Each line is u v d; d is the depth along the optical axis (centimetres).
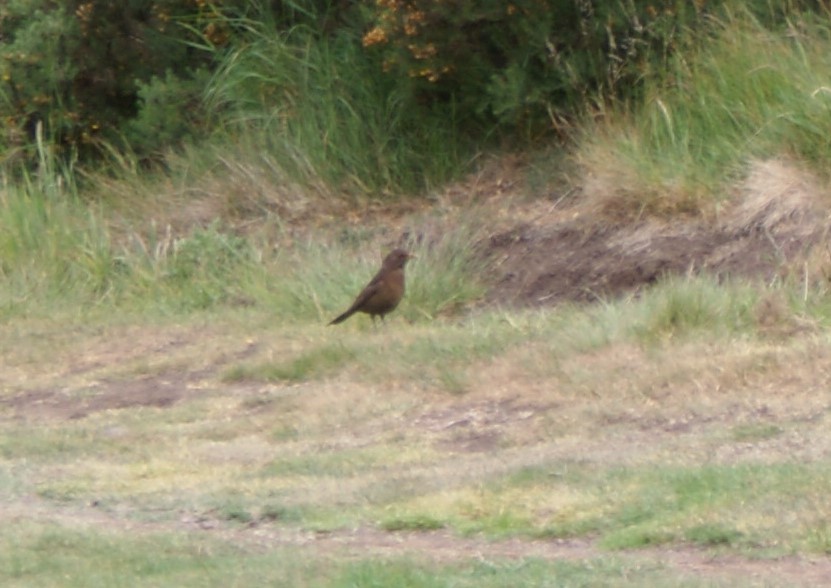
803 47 2123
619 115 2228
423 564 1125
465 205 2280
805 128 2042
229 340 1998
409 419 1602
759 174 2034
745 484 1225
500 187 2302
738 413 1461
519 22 2255
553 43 2262
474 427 1541
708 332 1708
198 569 1141
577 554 1154
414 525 1251
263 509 1320
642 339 1714
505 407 1591
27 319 2195
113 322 2155
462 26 2272
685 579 1055
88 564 1170
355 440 1548
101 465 1523
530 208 2231
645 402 1531
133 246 2378
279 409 1688
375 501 1316
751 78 2128
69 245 2373
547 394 1602
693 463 1314
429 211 2291
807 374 1527
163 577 1123
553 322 1883
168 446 1582
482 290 2089
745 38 2167
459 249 2158
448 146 2377
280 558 1162
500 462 1399
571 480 1302
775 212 1988
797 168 2034
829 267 1827
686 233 2042
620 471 1309
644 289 1952
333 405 1664
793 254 1920
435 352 1791
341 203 2362
